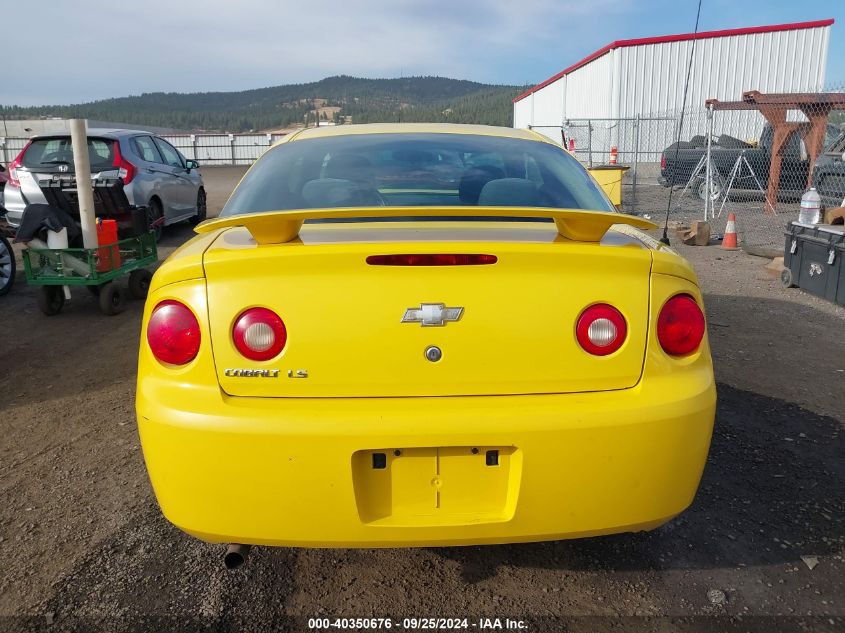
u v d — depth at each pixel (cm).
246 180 287
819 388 420
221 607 228
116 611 226
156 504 294
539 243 194
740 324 574
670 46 2144
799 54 2158
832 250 630
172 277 195
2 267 709
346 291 187
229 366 188
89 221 605
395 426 185
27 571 247
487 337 189
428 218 235
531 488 191
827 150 1220
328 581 242
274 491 187
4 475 321
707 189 1210
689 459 201
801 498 291
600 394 195
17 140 3550
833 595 230
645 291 198
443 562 253
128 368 482
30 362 496
